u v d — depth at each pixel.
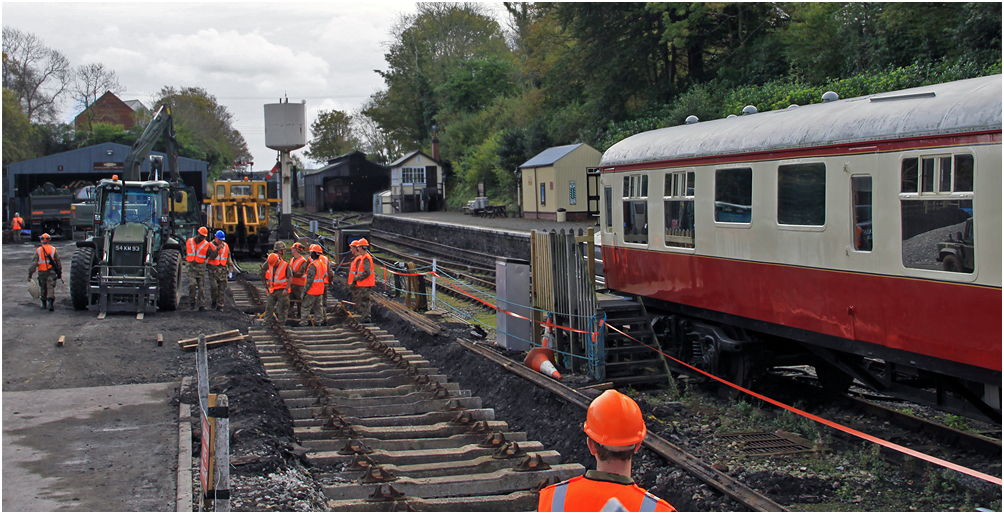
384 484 6.61
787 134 8.16
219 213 30.62
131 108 90.94
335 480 6.96
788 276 8.20
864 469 6.75
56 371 10.59
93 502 5.82
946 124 6.28
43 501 5.84
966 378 6.30
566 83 42.00
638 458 7.20
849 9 26.97
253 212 31.00
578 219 33.44
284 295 15.80
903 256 6.75
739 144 8.88
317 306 16.17
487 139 52.16
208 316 15.79
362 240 16.58
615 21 37.00
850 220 7.33
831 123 7.61
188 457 6.85
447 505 6.43
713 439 7.74
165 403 8.81
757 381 9.57
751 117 9.38
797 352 9.40
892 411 8.10
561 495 2.82
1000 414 6.73
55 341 12.57
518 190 39.81
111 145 45.62
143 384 9.84
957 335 6.25
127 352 11.91
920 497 6.11
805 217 7.91
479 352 12.00
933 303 6.46
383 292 20.88
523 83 62.03
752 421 8.34
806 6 30.38
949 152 6.27
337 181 66.69
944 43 24.50
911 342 6.71
